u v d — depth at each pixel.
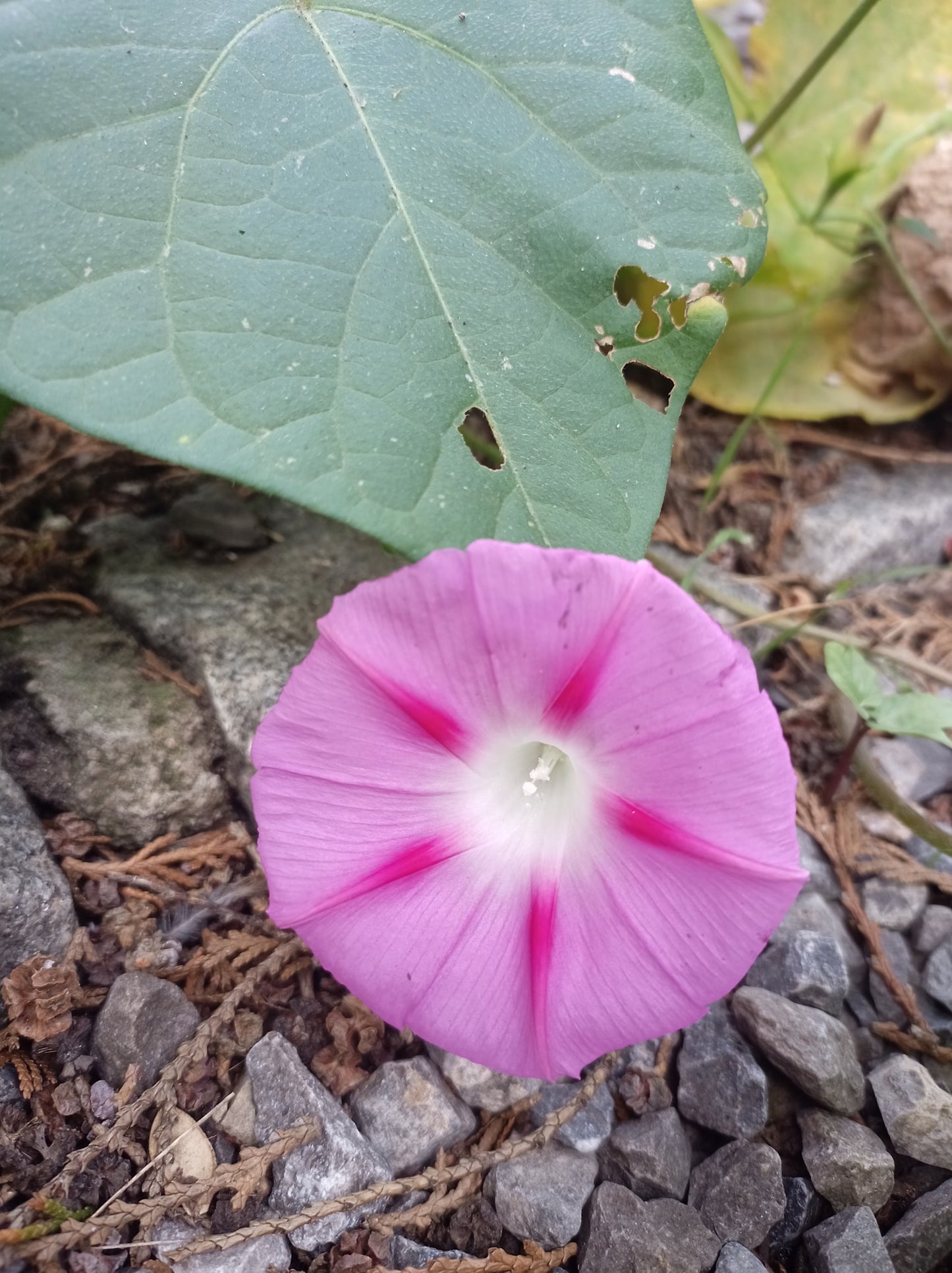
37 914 0.13
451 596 0.11
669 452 0.13
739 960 0.11
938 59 0.21
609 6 0.14
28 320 0.11
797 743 0.18
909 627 0.21
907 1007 0.15
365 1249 0.12
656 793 0.11
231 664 0.15
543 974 0.12
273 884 0.12
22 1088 0.12
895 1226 0.13
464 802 0.13
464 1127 0.13
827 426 0.24
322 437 0.12
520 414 0.12
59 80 0.12
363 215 0.12
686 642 0.10
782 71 0.22
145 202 0.12
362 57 0.13
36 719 0.15
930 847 0.17
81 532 0.17
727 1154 0.13
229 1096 0.13
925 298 0.21
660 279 0.13
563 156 0.13
